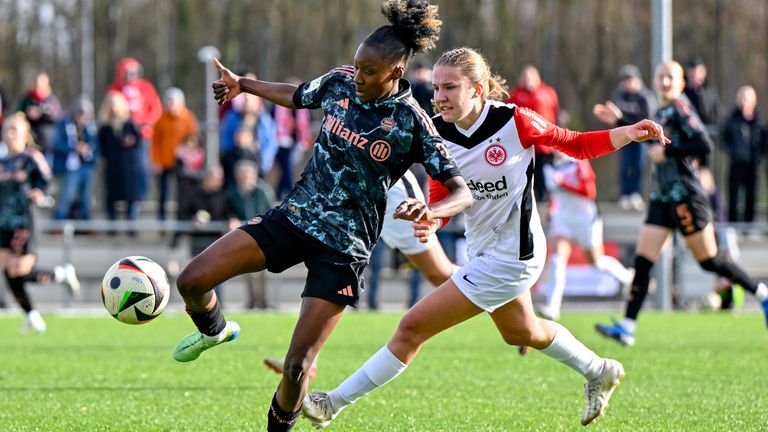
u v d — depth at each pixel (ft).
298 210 55.16
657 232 109.70
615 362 65.05
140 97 191.31
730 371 92.63
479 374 91.35
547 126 60.59
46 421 68.64
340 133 54.80
